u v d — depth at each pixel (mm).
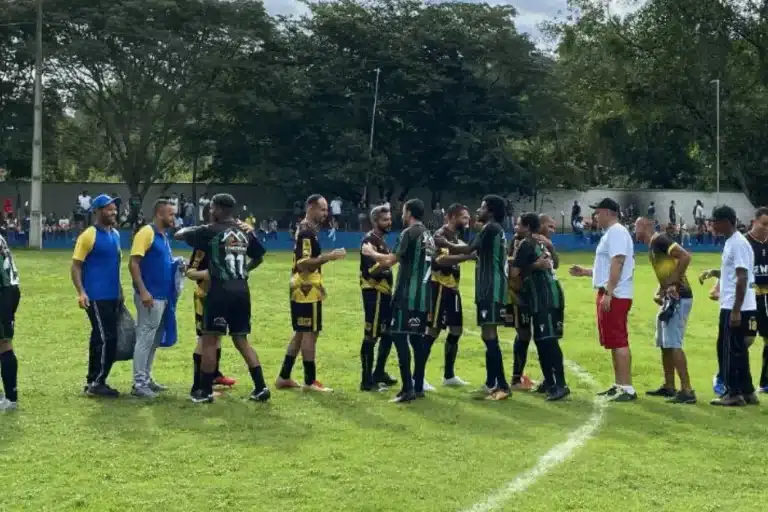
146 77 48344
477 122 54031
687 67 53062
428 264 9961
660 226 49594
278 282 23719
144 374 9969
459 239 11188
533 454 7801
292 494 6637
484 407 9695
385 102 53562
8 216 44688
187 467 7281
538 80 54875
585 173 62250
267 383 10906
